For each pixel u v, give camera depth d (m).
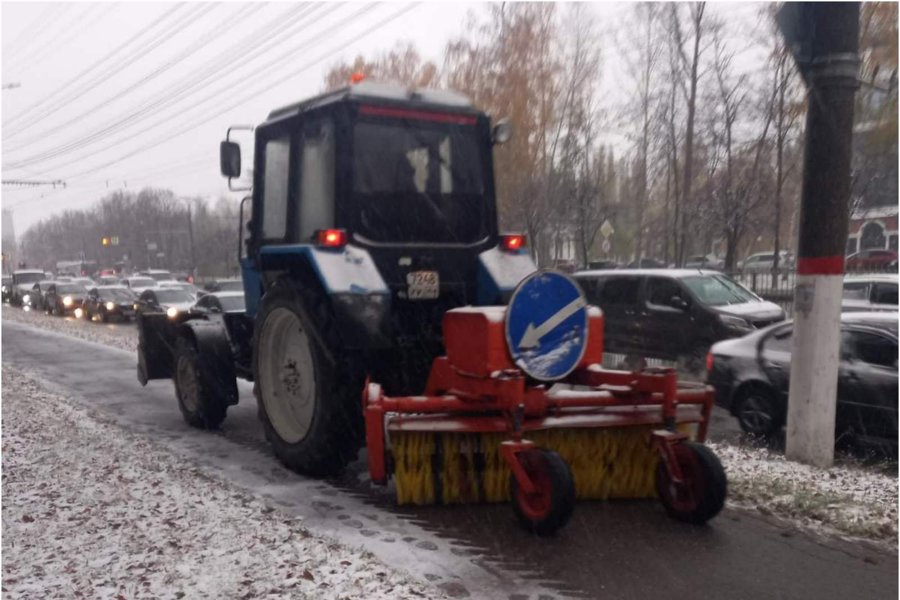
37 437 7.34
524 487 4.77
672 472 5.00
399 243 6.23
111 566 4.09
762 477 5.96
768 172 22.55
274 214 6.92
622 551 4.62
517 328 4.99
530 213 22.95
